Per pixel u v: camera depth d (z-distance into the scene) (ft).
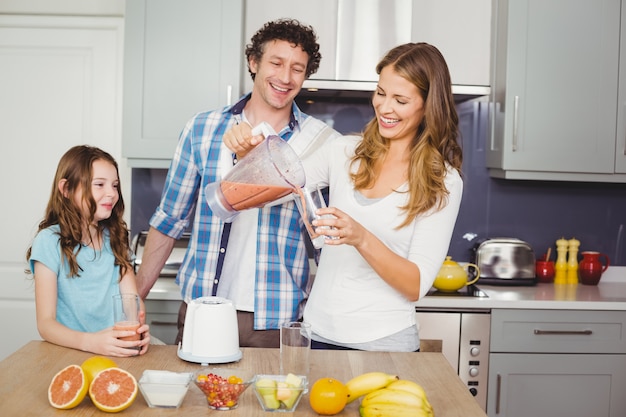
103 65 12.90
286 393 5.35
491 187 13.01
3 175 13.00
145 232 11.97
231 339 6.42
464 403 5.63
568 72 11.82
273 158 6.42
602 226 13.20
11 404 5.35
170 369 6.19
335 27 11.78
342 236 6.17
